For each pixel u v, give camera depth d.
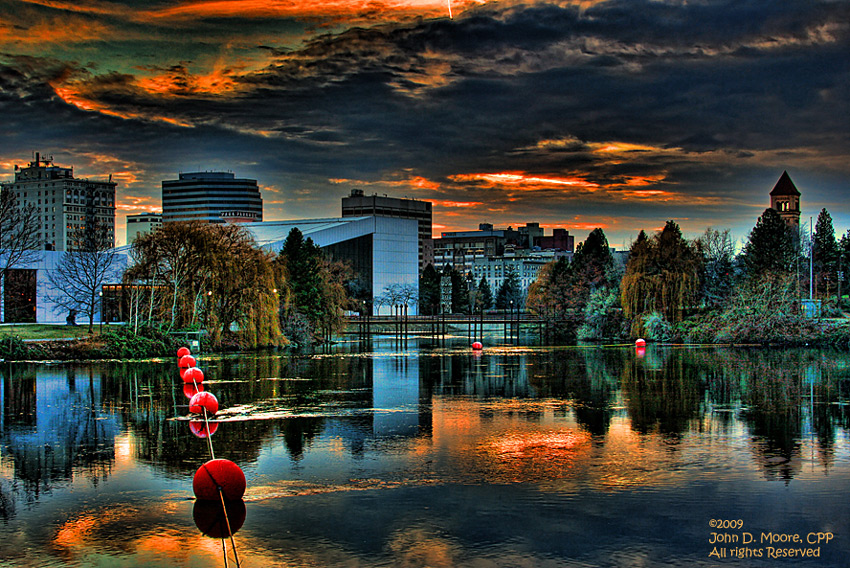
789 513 29.78
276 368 78.56
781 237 163.88
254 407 52.16
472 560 25.66
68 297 131.75
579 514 29.69
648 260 121.12
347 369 77.62
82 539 27.48
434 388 62.16
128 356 87.12
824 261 196.38
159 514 29.77
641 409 51.59
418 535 27.69
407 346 118.00
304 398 56.41
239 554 26.20
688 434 43.28
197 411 48.41
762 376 70.44
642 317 118.88
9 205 106.25
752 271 142.50
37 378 67.19
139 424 45.78
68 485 33.38
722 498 31.52
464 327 197.12
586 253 167.75
